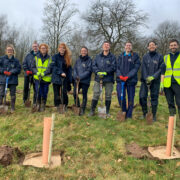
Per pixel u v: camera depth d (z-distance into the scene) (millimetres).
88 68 5145
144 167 2902
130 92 4980
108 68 4941
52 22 21609
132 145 3682
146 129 4453
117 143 3662
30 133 3975
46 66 5336
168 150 3225
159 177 2674
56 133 4020
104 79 5035
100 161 3078
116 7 22281
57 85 5242
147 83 4758
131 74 4781
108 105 5281
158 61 4793
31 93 8016
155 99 4996
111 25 22562
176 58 4398
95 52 22766
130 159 3115
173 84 4457
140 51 23594
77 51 24922
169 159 3139
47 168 2834
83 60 5211
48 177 2658
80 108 5340
